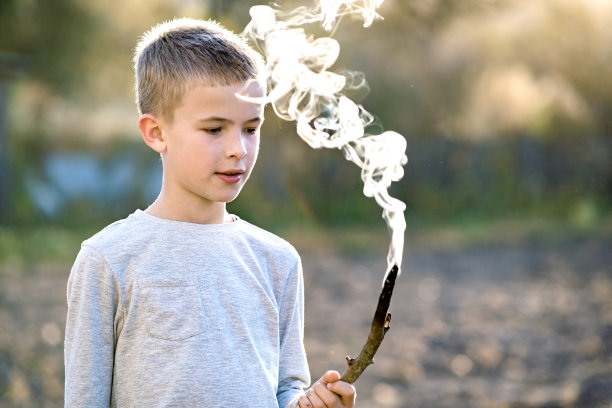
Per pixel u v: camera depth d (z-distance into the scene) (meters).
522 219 19.16
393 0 13.54
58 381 6.32
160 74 2.41
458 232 17.52
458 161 19.53
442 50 16.88
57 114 18.03
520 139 19.50
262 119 2.46
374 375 6.87
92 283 2.32
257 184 18.02
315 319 9.22
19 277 11.18
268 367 2.42
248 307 2.43
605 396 6.11
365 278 12.23
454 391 6.41
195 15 14.01
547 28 16.30
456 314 9.54
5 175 15.51
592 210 19.00
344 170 18.81
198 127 2.37
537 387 6.47
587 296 10.48
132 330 2.33
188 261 2.40
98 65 17.06
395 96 17.88
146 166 18.27
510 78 17.56
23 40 16.61
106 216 17.64
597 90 18.19
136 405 2.30
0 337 7.65
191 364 2.30
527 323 8.96
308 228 17.25
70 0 16.30
